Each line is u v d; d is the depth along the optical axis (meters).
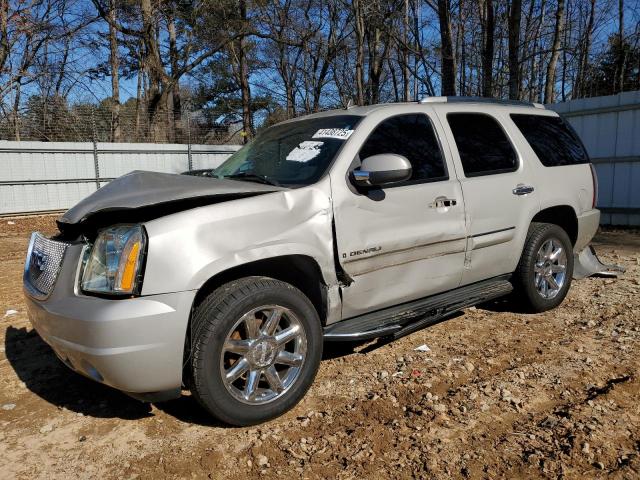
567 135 5.43
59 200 17.33
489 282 4.65
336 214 3.50
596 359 4.00
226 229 3.10
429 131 4.21
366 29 18.44
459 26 20.03
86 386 3.92
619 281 6.07
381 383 3.75
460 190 4.17
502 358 4.10
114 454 3.05
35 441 3.21
